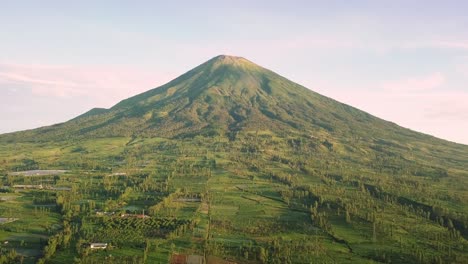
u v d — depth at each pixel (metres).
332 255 198.00
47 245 192.12
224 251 197.62
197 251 195.50
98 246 195.25
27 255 187.38
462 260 194.38
